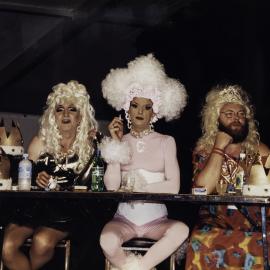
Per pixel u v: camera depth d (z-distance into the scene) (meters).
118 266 3.43
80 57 6.27
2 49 6.08
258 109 5.05
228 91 3.74
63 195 3.08
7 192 3.15
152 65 3.87
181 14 5.62
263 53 5.09
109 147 3.68
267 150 3.78
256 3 5.11
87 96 4.04
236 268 3.34
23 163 3.55
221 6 5.33
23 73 6.17
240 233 3.40
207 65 5.42
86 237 3.91
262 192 3.20
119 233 3.47
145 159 3.77
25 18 5.99
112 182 3.68
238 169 3.62
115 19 5.96
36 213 3.72
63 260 4.10
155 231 3.60
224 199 2.94
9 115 6.16
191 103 5.39
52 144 3.95
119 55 6.25
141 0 5.70
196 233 3.48
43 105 6.26
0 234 3.70
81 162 3.91
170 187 3.69
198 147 3.80
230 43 5.29
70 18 6.00
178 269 4.15
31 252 3.65
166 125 5.38
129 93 3.85
